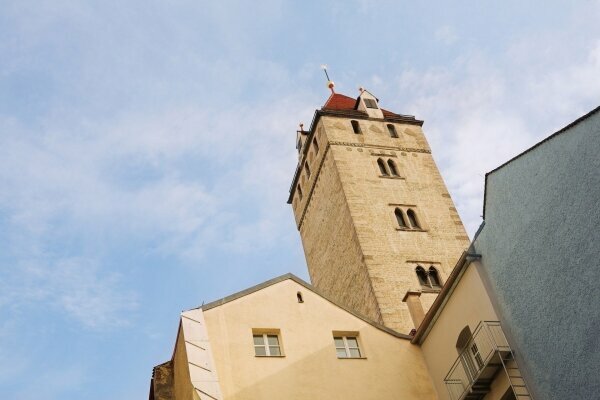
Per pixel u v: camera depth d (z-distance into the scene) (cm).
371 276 4909
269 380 2916
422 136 6372
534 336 2594
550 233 2556
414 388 3097
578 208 2428
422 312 3538
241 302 3148
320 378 2992
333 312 3256
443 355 3094
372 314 4819
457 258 5238
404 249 5172
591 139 2391
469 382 2869
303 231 6488
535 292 2609
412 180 5838
